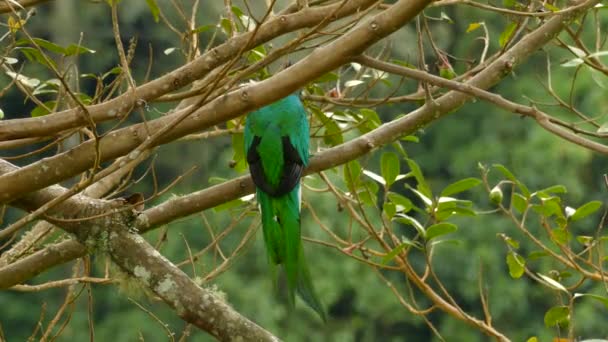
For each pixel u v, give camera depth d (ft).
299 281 28.35
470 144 109.81
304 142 30.07
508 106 22.26
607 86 30.12
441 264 102.63
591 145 21.59
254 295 96.78
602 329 88.58
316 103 36.06
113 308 97.30
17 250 30.99
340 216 95.76
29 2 26.81
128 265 26.08
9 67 32.81
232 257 33.30
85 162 23.25
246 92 22.18
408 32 94.17
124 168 23.20
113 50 99.25
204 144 102.06
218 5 93.15
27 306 96.37
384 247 33.81
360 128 32.42
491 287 100.32
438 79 22.44
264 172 29.43
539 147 102.94
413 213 105.19
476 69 31.83
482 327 32.76
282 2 55.42
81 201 26.50
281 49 21.85
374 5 23.79
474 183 33.04
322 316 27.35
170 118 23.21
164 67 97.35
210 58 24.54
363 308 102.17
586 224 100.73
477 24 34.32
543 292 97.25
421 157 110.42
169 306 25.54
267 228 28.96
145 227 26.86
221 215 93.61
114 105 23.66
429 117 27.48
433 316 104.22
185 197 27.35
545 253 33.17
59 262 27.07
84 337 95.40
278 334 98.17
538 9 30.60
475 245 101.65
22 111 89.40
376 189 35.27
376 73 33.76
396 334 105.40
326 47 21.77
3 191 23.25
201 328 25.36
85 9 99.76
